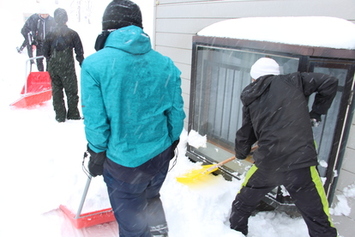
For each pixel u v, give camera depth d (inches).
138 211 76.7
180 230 93.1
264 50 95.6
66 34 163.0
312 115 84.4
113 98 63.5
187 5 139.9
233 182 117.0
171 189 110.8
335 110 91.7
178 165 127.9
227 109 123.7
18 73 278.4
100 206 99.0
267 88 80.2
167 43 157.5
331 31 86.0
